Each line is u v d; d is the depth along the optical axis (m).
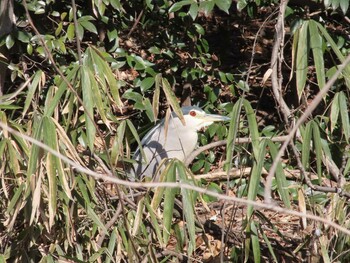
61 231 8.88
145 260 8.89
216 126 12.35
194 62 13.25
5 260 8.66
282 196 8.10
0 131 8.59
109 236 9.05
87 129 8.10
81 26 11.55
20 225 9.17
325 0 10.98
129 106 13.33
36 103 8.80
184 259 10.13
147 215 8.93
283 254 9.67
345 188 8.73
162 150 10.74
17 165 8.17
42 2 11.91
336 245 8.75
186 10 12.81
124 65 13.43
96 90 8.13
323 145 8.85
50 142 7.81
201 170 12.77
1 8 10.72
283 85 13.74
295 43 8.27
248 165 9.20
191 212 8.13
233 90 13.12
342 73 8.33
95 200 8.52
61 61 11.95
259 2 12.25
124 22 13.12
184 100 13.39
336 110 8.30
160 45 13.34
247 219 8.34
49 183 7.82
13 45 11.48
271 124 14.21
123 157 9.23
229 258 9.51
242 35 15.17
